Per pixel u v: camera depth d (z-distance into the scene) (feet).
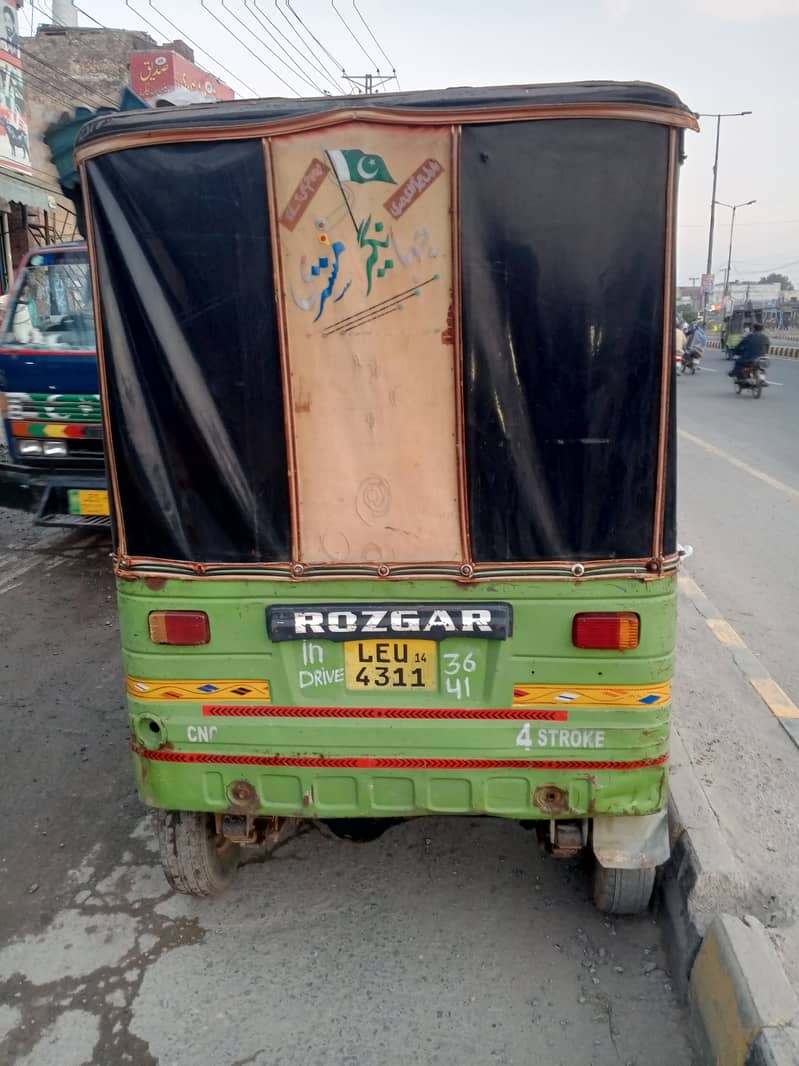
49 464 22.13
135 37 58.90
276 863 11.62
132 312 8.38
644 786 8.77
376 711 8.78
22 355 21.52
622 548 8.32
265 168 7.96
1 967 9.92
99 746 14.85
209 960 9.93
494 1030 8.90
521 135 7.69
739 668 15.60
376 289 8.08
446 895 10.94
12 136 41.34
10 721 15.70
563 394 8.11
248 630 8.71
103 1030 9.02
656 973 9.62
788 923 9.27
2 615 20.79
